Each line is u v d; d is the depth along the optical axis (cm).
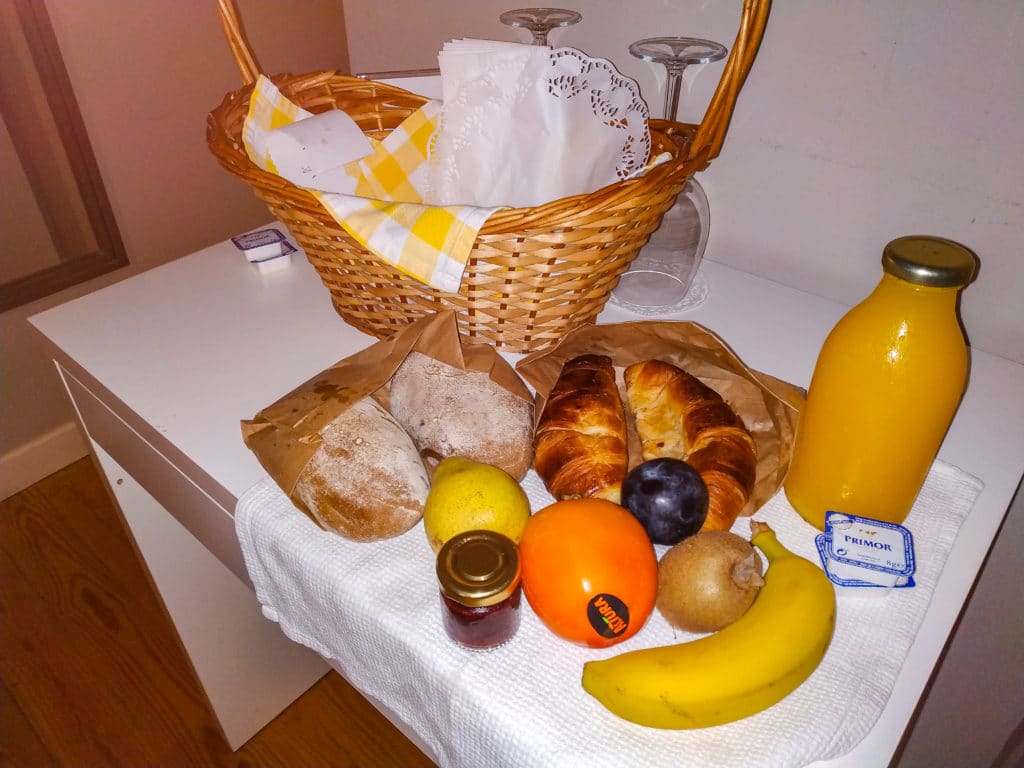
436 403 55
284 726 110
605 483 50
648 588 43
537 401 58
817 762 41
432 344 56
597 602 41
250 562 57
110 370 68
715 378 59
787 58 69
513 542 44
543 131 70
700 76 76
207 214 143
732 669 40
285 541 52
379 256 54
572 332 57
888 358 44
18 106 112
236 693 102
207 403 64
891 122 66
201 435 61
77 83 117
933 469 56
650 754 40
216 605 92
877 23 63
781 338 72
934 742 102
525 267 56
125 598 124
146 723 109
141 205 133
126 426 68
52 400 140
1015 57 58
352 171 72
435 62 99
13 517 137
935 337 43
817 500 51
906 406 45
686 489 47
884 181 69
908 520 53
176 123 132
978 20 58
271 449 53
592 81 66
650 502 47
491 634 44
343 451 51
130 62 122
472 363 57
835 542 48
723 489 50
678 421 56
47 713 109
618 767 40
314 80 78
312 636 58
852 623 46
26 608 122
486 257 55
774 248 80
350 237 56
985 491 56
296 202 56
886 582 47
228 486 56
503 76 69
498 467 53
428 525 48
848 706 42
